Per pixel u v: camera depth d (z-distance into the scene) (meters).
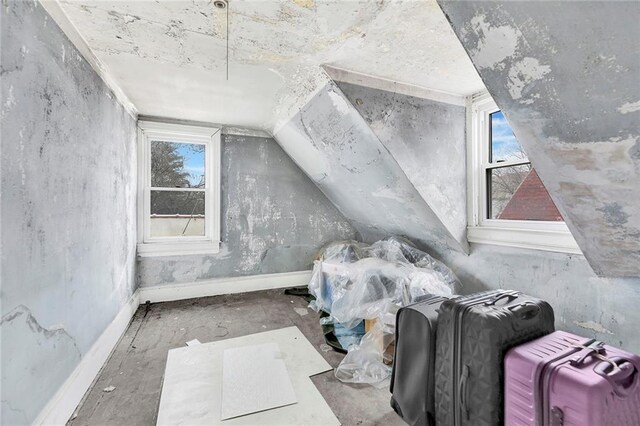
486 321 1.12
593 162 1.13
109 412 1.44
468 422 1.16
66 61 1.41
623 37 0.79
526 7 0.89
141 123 2.89
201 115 2.92
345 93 1.88
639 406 0.98
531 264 1.88
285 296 3.26
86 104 1.65
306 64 1.83
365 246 3.25
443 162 2.21
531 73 1.04
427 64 1.79
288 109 2.58
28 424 1.10
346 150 2.45
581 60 0.91
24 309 1.08
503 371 1.10
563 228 1.72
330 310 2.62
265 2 1.27
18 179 1.05
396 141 2.03
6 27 0.98
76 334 1.50
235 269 3.37
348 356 1.87
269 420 1.41
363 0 1.25
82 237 1.59
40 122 1.19
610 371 0.95
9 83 1.00
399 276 2.18
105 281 1.95
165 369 1.81
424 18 1.36
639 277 1.40
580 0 0.78
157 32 1.52
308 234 3.73
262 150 3.46
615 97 0.92
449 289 2.13
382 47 1.61
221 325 2.48
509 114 1.24
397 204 2.59
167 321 2.55
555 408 0.95
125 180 2.47
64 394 1.35
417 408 1.35
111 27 1.48
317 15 1.36
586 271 1.60
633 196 1.12
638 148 0.98
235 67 1.90
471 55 1.15
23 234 1.08
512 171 2.08
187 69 1.93
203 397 1.55
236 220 3.36
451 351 1.23
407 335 1.43
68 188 1.43
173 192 3.18
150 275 2.99
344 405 1.51
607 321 1.52
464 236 2.32
